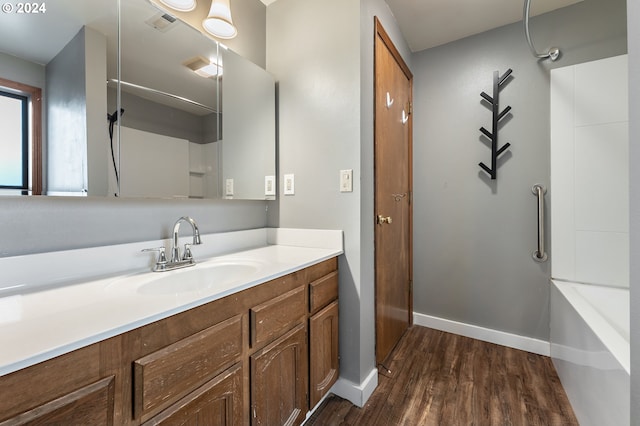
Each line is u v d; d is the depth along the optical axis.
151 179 1.12
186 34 1.26
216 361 0.81
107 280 0.95
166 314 0.68
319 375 1.29
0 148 0.79
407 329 2.32
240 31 1.58
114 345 0.60
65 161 0.90
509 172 2.04
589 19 1.78
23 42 0.82
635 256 0.56
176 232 1.18
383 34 1.73
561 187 1.83
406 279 2.28
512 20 1.99
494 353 1.94
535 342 1.95
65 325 0.59
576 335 1.37
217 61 1.39
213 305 0.81
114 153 1.01
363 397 1.44
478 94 2.14
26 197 0.87
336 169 1.50
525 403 1.44
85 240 1.01
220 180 1.40
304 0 1.60
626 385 0.90
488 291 2.13
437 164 2.32
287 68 1.66
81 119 0.93
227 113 1.42
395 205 2.01
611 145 1.70
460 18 1.97
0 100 0.79
